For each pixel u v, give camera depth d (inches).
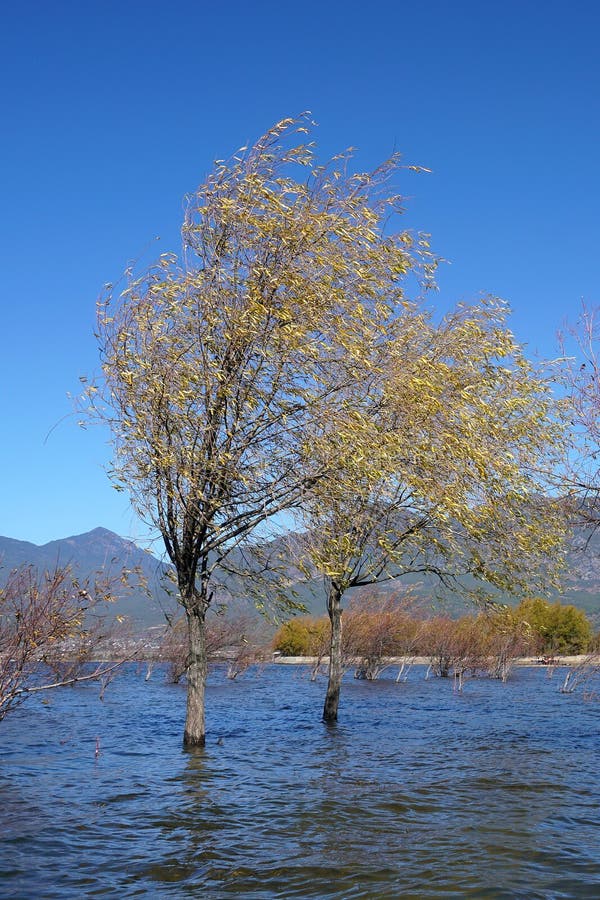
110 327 612.7
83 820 466.6
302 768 639.8
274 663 2183.8
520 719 1006.4
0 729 870.4
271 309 590.6
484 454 661.9
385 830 446.6
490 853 402.6
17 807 498.0
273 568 655.8
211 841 423.5
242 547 654.5
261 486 618.8
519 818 474.6
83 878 362.6
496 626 967.6
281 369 601.9
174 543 647.1
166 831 443.5
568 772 627.5
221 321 612.1
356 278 633.0
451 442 644.7
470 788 562.9
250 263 617.6
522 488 692.1
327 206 638.5
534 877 363.9
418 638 1750.7
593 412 582.6
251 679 1691.7
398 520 748.6
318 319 607.5
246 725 932.6
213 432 609.0
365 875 367.2
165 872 372.2
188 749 718.5
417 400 637.3
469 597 843.4
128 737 815.1
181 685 1533.0
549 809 498.9
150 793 540.4
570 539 725.3
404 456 635.5
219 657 1691.7
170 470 608.1
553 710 1117.1
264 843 420.2
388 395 631.2
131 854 400.5
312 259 617.0
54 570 578.9
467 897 337.4
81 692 1328.7
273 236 616.4
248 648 1734.7
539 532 730.2
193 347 616.7
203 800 518.9
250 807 500.1
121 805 504.4
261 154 634.2
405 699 1277.1
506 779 596.7
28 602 571.5
